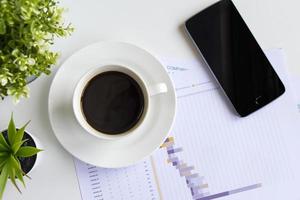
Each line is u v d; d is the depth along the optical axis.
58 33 0.64
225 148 0.75
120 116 0.72
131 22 0.75
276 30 0.77
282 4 0.77
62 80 0.72
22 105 0.73
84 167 0.73
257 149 0.75
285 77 0.76
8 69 0.62
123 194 0.74
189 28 0.75
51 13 0.63
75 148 0.71
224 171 0.75
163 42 0.76
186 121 0.75
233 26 0.76
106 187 0.73
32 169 0.72
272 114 0.76
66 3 0.75
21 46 0.61
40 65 0.64
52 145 0.73
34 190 0.73
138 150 0.72
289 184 0.75
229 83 0.75
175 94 0.73
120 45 0.72
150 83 0.73
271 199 0.75
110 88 0.72
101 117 0.72
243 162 0.75
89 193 0.73
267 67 0.75
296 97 0.76
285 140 0.75
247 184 0.75
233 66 0.75
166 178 0.74
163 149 0.75
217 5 0.76
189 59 0.76
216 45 0.75
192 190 0.74
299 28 0.77
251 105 0.75
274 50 0.76
